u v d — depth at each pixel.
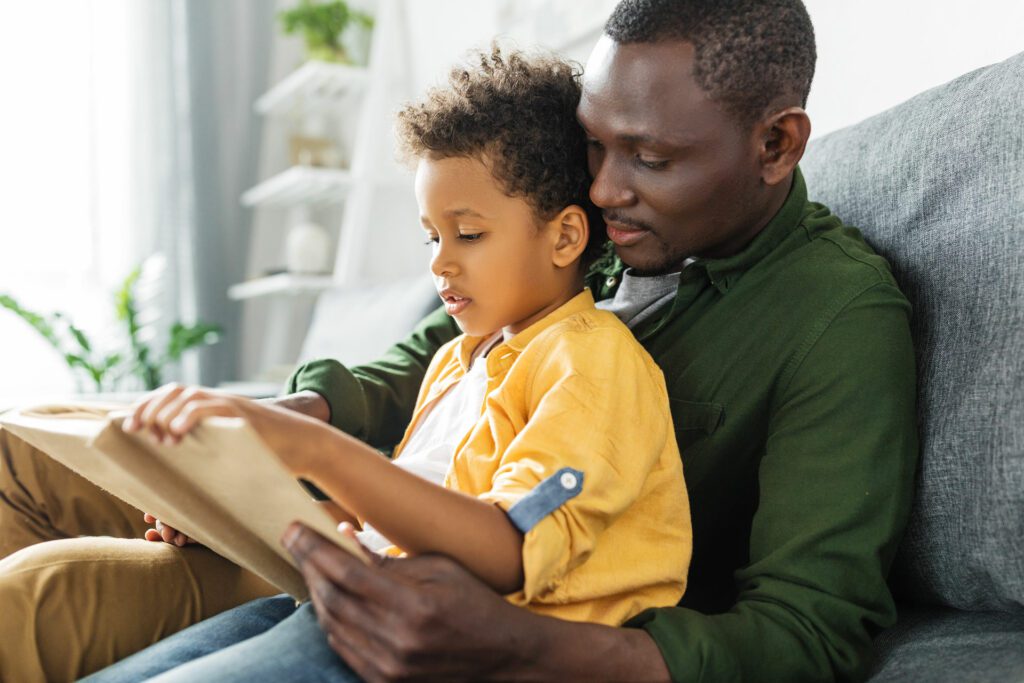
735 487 0.78
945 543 0.70
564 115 0.79
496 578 0.57
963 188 0.77
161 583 0.77
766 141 0.71
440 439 0.80
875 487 0.67
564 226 0.78
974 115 0.79
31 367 2.87
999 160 0.75
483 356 0.83
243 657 0.57
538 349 0.72
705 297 0.82
